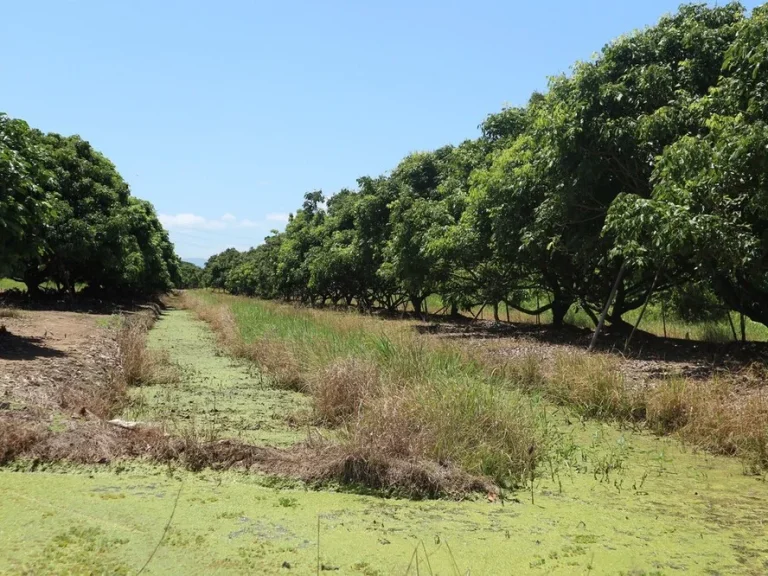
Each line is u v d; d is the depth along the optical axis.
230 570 3.49
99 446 5.54
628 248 10.24
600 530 4.35
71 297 23.36
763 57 9.37
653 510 4.80
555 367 9.73
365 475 5.21
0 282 37.09
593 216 14.16
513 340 15.16
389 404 6.37
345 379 7.89
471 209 18.06
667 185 10.14
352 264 30.56
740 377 8.74
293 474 5.31
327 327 13.95
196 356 13.59
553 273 18.55
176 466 5.42
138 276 30.03
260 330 15.15
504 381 8.66
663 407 7.64
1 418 5.72
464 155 23.23
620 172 13.46
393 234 23.94
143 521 4.16
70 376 8.30
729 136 9.17
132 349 10.59
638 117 12.32
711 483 5.53
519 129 21.92
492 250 17.97
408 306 37.41
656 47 13.60
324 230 38.81
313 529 4.19
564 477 5.70
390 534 4.16
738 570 3.73
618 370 9.26
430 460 5.43
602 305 17.64
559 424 7.79
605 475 5.76
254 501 4.70
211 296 48.56
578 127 12.71
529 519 4.57
